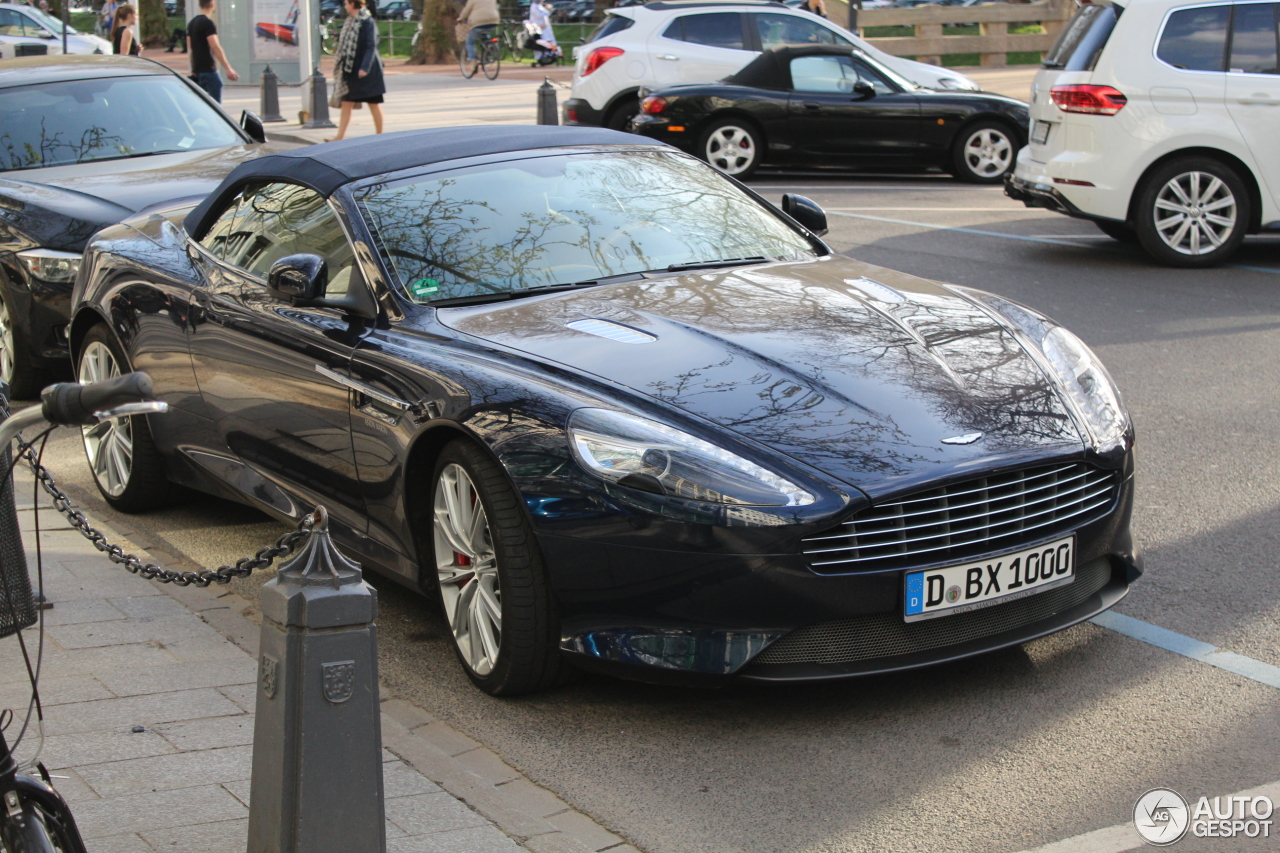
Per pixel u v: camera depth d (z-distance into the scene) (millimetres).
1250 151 9867
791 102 14781
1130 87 10047
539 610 3697
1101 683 3896
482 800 3217
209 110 8945
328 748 2357
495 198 4805
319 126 19484
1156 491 5543
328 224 4703
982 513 3643
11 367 7516
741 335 4062
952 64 29453
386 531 4254
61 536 5312
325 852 2373
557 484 3582
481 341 4059
